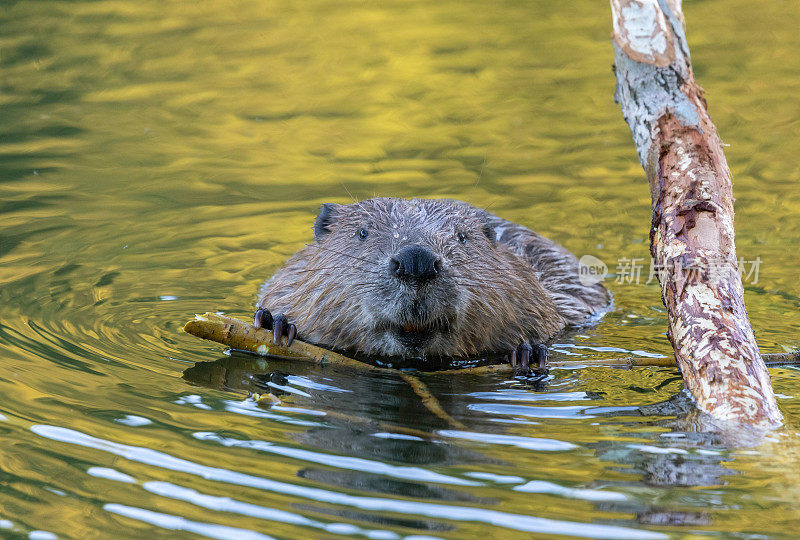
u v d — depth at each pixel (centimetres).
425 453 813
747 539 653
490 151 1958
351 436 856
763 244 1520
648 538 657
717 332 849
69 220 1576
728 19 2802
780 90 2216
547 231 1609
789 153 1897
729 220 920
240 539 673
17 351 1075
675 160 973
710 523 675
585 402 951
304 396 970
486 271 1132
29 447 832
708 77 2322
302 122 2133
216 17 2914
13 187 1719
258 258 1465
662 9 1049
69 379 1000
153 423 887
